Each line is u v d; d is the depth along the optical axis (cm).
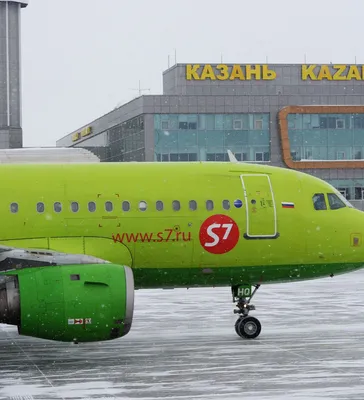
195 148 8025
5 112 10094
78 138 10806
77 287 1972
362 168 8288
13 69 10156
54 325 1964
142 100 7931
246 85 8644
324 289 4441
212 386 1783
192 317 3131
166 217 2325
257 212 2391
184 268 2358
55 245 2247
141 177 2353
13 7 10219
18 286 1961
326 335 2578
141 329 2777
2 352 2302
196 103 8000
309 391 1723
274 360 2098
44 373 1961
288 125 8181
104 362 2111
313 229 2438
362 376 1878
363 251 2478
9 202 2255
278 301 3741
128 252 2303
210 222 2352
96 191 2305
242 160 8112
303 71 8762
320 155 8256
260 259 2400
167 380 1855
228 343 2417
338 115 8281
